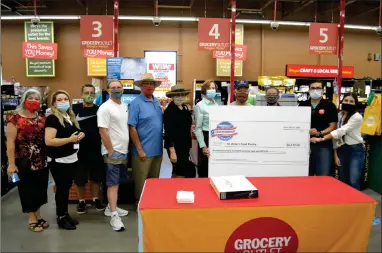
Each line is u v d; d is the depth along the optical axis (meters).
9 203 4.31
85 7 11.09
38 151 3.20
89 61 10.68
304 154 2.67
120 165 3.46
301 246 1.91
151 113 3.43
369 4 11.76
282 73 11.71
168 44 11.25
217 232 1.83
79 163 3.81
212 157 2.69
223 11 11.34
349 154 3.95
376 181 4.84
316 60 11.78
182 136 3.51
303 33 11.68
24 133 3.09
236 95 3.36
